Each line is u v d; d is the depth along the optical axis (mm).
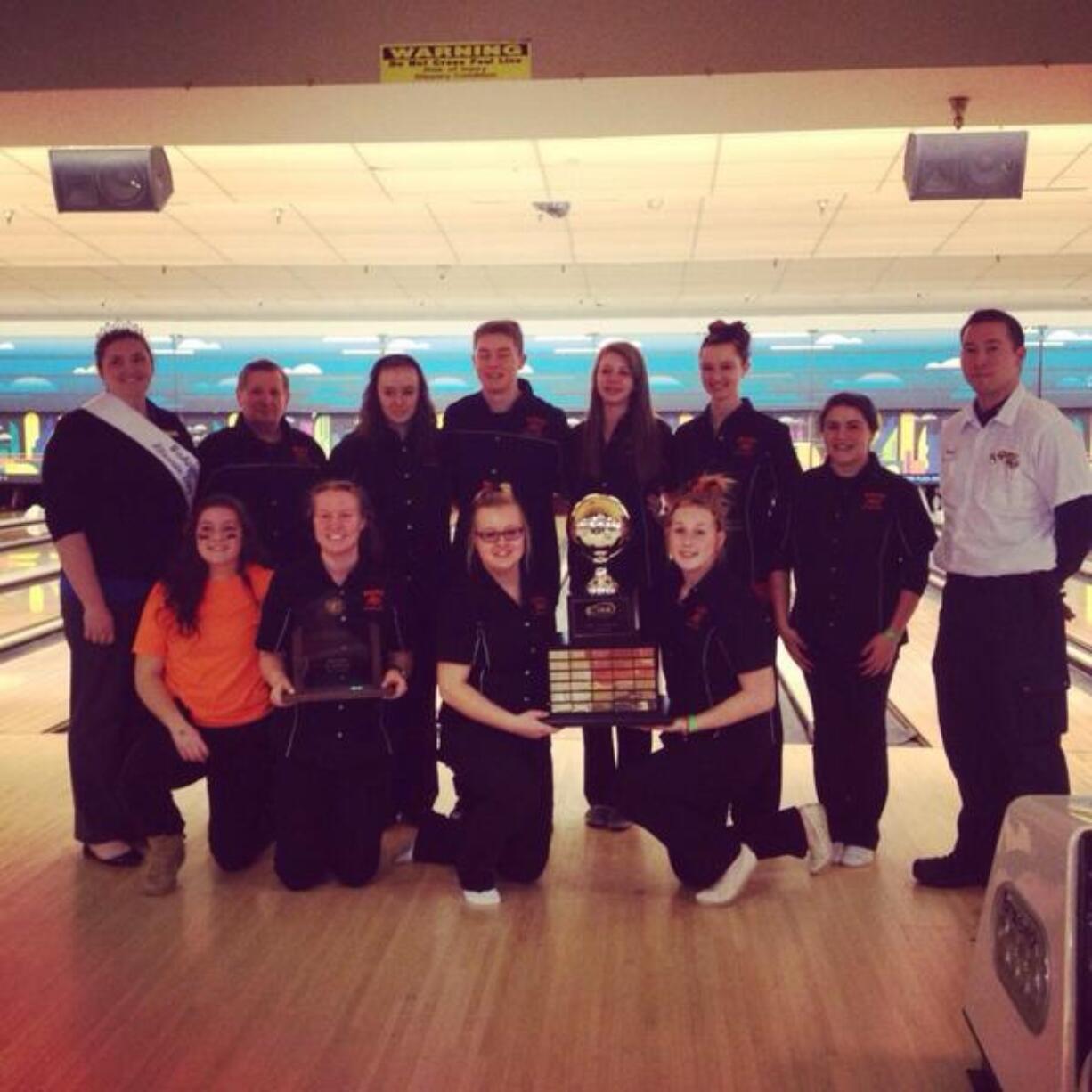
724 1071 2379
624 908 3225
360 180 7953
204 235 9906
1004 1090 1961
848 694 3508
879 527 3469
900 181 8070
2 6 4184
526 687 3332
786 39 4066
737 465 3648
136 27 4168
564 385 15000
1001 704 3186
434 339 14961
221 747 3430
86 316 14117
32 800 4281
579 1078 2355
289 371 15172
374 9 4117
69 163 5535
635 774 3283
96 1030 2555
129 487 3510
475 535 3287
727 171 7789
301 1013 2627
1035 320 14148
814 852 3418
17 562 11875
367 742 3338
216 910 3213
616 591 3287
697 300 13164
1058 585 3168
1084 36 4000
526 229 9617
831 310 13641
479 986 2756
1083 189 8328
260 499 3877
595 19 4082
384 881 3428
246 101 4418
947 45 4031
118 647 3533
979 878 3346
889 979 2781
